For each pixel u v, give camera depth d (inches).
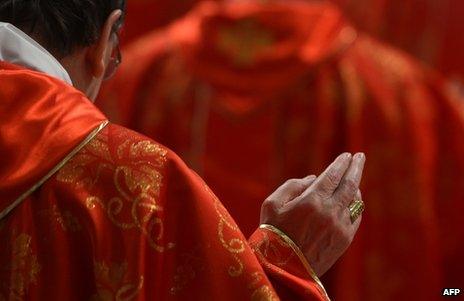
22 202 105.6
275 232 118.6
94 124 109.5
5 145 106.9
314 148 256.2
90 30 117.6
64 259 104.2
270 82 258.4
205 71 261.3
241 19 261.3
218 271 106.3
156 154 109.0
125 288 103.2
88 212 105.1
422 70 272.5
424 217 256.4
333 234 119.7
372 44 270.2
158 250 105.2
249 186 257.4
